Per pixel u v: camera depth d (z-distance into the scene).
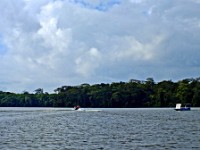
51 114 154.38
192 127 82.44
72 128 81.12
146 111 197.75
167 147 49.16
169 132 69.75
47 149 47.78
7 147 49.28
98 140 57.06
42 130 75.56
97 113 168.50
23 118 120.19
